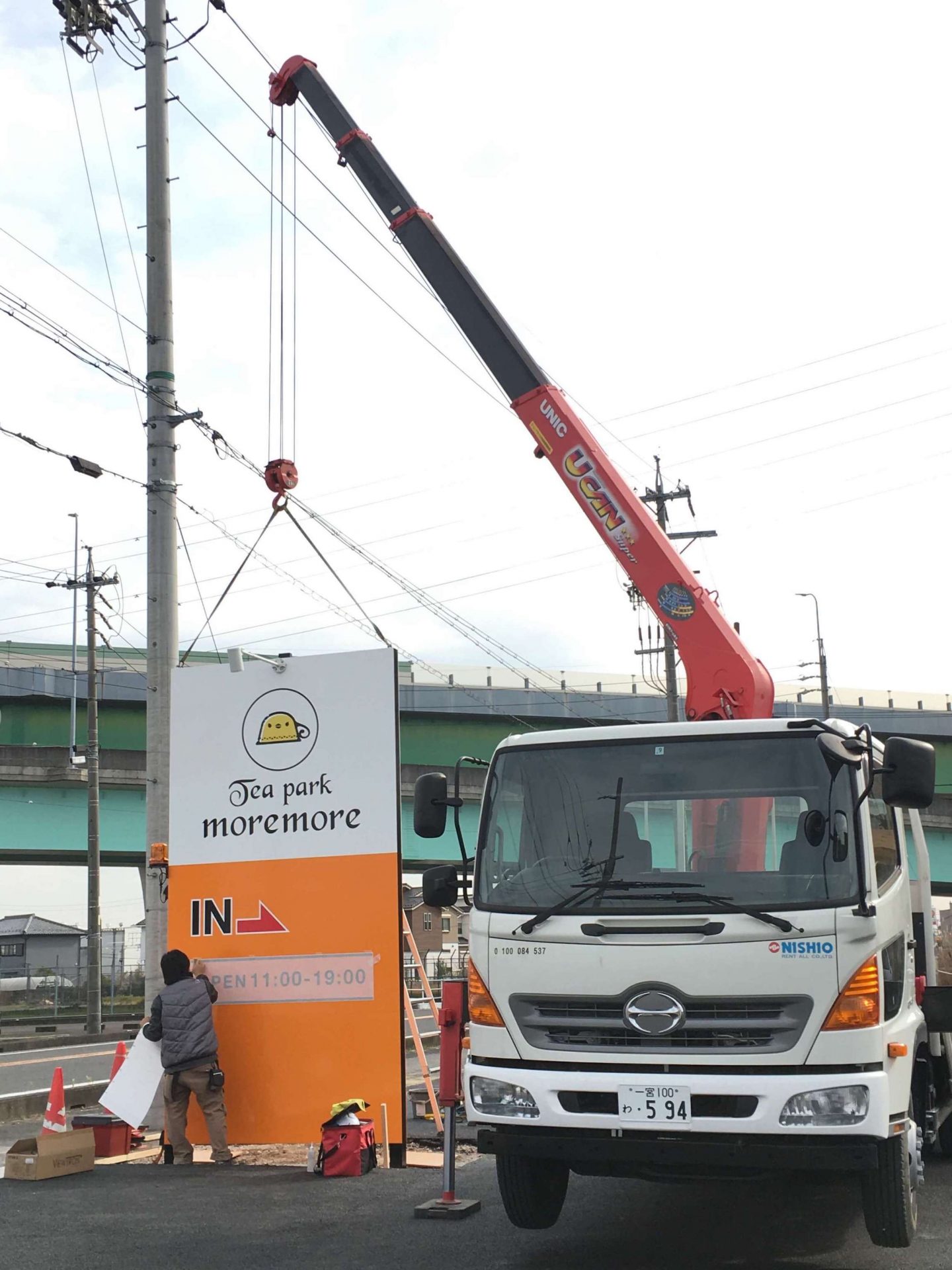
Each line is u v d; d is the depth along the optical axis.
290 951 11.41
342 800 11.52
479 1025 7.26
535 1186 7.93
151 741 14.68
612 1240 7.96
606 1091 6.81
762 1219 8.49
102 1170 10.82
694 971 6.82
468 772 47.41
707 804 7.27
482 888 7.46
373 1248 7.80
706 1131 6.64
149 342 15.78
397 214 14.51
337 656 11.76
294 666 11.85
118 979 52.41
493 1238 8.08
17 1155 10.54
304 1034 11.27
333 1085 11.14
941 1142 10.09
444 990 9.16
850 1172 6.97
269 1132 11.19
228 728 11.95
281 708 11.83
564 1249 7.74
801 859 6.97
